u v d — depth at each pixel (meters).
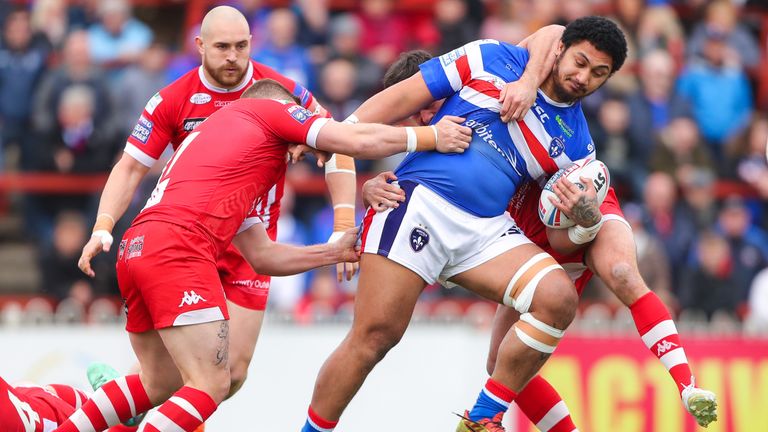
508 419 33.56
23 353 33.22
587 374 33.81
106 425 22.83
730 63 47.91
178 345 21.69
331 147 22.02
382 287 22.16
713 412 21.25
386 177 22.56
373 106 22.44
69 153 43.78
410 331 34.19
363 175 43.25
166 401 22.20
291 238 42.03
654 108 45.69
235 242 23.70
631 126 44.12
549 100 22.08
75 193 43.78
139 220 22.12
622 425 33.72
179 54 47.22
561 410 24.53
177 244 21.59
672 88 46.47
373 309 22.22
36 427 23.05
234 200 22.09
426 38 47.97
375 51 46.88
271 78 25.19
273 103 22.62
